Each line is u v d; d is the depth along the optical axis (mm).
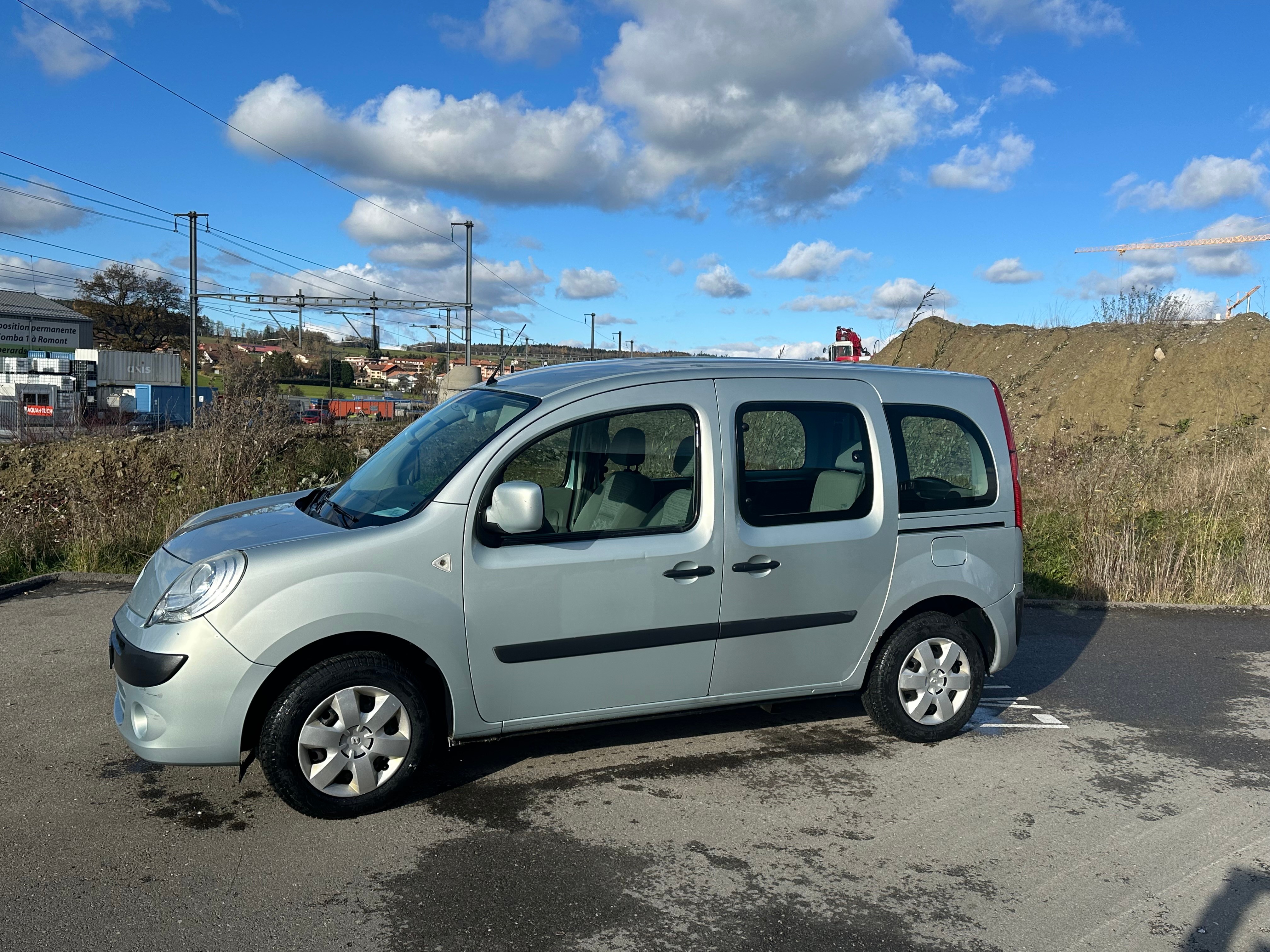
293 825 3746
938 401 4941
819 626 4547
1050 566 9203
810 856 3646
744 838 3779
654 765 4496
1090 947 3084
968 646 4898
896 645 4762
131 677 3604
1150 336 22875
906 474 4770
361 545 3738
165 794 4008
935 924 3189
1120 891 3455
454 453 4141
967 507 4906
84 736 4621
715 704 4418
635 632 4152
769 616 4418
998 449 5027
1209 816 4129
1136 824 4023
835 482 4609
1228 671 6488
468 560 3861
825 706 5465
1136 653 6906
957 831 3906
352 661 3742
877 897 3355
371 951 2922
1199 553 9172
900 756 4734
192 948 2904
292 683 3682
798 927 3137
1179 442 18359
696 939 3047
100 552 8508
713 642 4328
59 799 3941
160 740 3568
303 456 12305
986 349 25688
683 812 3998
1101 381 22062
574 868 3480
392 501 4070
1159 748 4984
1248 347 20859
